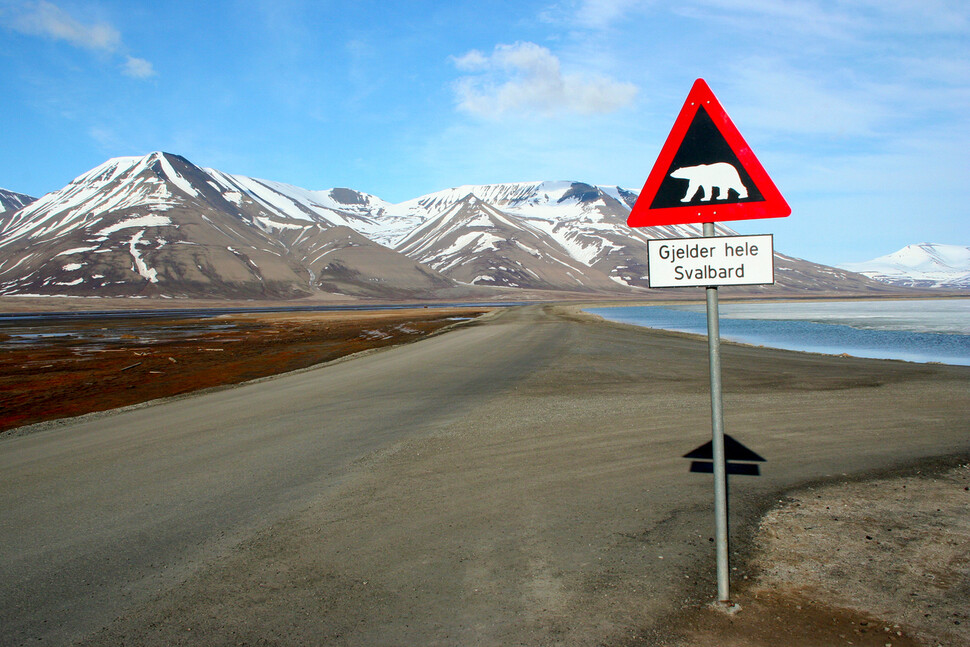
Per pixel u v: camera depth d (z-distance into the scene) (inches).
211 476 261.9
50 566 170.9
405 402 452.1
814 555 163.5
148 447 325.7
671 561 161.8
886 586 145.8
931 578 149.3
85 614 142.6
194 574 163.2
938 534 176.2
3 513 219.6
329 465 274.8
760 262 134.9
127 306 6914.4
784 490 220.5
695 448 285.7
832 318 2297.0
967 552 163.5
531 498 218.7
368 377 619.2
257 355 1061.1
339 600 145.9
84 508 222.4
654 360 716.0
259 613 140.6
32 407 580.7
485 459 276.7
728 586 144.4
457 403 440.1
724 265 136.3
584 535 182.1
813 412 374.0
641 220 142.8
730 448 286.0
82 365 973.2
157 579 160.7
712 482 231.5
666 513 198.5
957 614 132.3
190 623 136.9
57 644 129.6
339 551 175.9
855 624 129.3
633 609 137.3
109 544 186.5
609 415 376.2
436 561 166.7
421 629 131.4
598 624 131.3
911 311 3053.6
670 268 139.1
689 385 503.5
